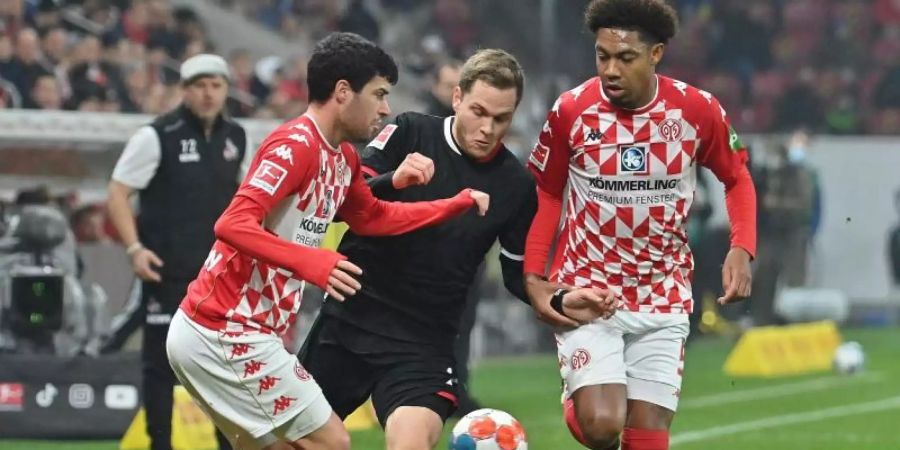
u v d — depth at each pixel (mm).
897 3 85688
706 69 82938
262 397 18453
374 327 19625
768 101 81188
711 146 20438
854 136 76188
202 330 18297
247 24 72688
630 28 19453
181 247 26594
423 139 20016
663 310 20766
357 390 19953
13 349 33031
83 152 36688
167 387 26812
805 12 85000
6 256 33375
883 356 55656
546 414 38594
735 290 20625
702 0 85312
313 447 18719
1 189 35469
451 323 19875
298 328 37062
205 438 31828
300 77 59469
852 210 70188
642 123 20047
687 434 34875
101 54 49812
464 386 34500
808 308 58250
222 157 27078
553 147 20625
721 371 50344
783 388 45125
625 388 20406
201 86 26781
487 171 19891
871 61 84188
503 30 80438
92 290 34625
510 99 19109
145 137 26688
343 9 76188
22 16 49156
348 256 19812
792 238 60688
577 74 76688
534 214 20422
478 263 19969
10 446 31969
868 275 69938
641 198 20281
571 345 20594
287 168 17797
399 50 79562
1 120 35469
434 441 19000
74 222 36406
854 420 37656
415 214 19156
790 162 61031
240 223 17500
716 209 62594
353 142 18891
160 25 56844
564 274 21062
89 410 31953
